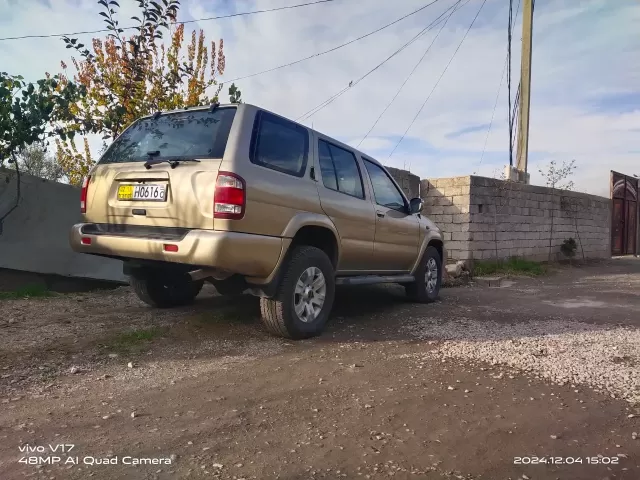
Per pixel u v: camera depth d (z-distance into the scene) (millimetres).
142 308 5805
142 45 7855
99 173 4707
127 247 4273
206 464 2449
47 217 6969
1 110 6262
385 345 4672
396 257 6336
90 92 8688
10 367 3703
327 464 2490
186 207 4035
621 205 18344
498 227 11742
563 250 14055
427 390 3529
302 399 3307
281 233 4359
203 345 4441
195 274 4160
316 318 4836
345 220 5230
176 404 3156
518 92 13656
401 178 11188
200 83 10031
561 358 4348
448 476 2422
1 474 2305
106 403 3137
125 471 2363
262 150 4309
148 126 4797
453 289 8836
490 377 3836
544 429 2957
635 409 3291
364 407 3203
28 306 5730
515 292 8539
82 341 4406
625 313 6562
